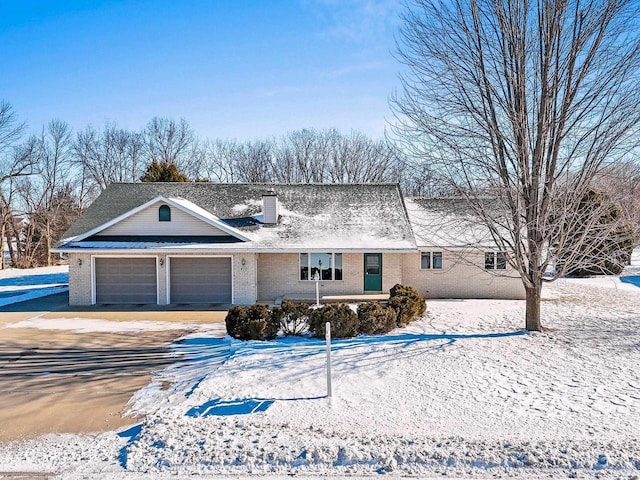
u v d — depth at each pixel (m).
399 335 13.02
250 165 52.72
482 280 21.22
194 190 23.98
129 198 23.20
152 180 36.03
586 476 5.39
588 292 22.30
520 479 5.37
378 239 19.97
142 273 19.70
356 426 6.81
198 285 19.77
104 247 18.88
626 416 7.14
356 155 49.62
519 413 7.32
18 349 12.20
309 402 7.91
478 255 21.05
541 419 7.05
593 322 14.66
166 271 19.56
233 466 5.69
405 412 7.41
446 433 6.52
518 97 11.98
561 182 11.97
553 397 8.07
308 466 5.67
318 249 19.25
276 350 11.38
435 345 11.73
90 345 12.62
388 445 6.07
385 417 7.19
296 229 20.64
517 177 12.04
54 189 48.50
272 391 8.49
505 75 12.21
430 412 7.41
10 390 9.00
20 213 44.44
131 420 7.48
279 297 20.38
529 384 8.79
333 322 12.55
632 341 12.02
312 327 12.71
